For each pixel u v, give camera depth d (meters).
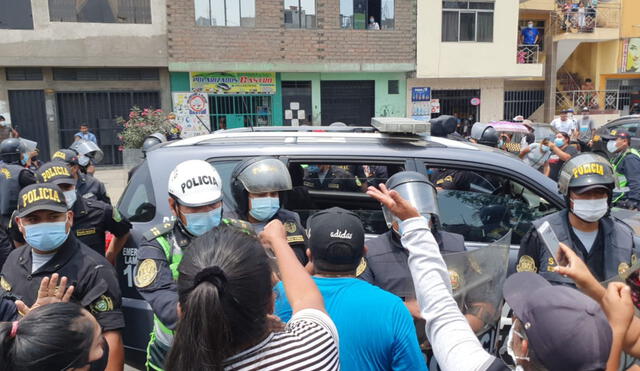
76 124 13.20
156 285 2.03
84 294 2.14
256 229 2.54
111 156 13.53
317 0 14.02
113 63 12.73
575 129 13.41
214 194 2.06
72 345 1.18
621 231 2.39
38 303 1.85
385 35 14.70
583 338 1.03
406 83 15.57
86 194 4.92
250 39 13.66
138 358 2.72
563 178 2.36
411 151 3.02
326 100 15.05
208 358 1.06
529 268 2.37
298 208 3.20
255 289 1.11
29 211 2.05
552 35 17.50
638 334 1.45
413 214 1.51
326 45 14.27
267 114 14.55
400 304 1.63
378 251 2.24
